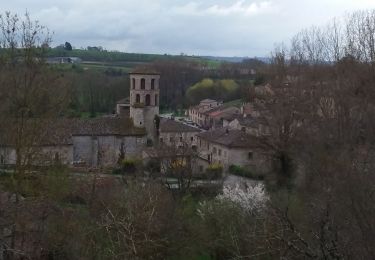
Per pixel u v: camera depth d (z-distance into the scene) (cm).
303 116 4278
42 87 2234
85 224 1978
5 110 2169
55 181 2255
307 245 1152
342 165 1416
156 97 6312
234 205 2528
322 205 1305
